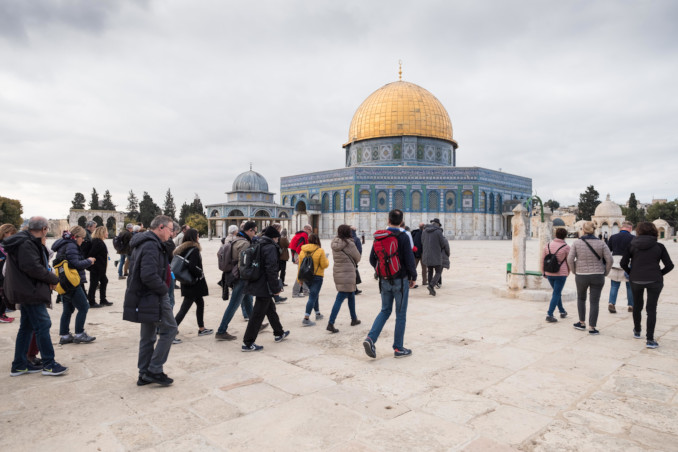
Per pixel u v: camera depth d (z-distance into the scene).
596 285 7.27
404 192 52.84
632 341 6.88
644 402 4.54
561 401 4.56
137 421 4.11
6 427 4.00
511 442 3.70
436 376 5.31
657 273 6.58
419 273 16.14
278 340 6.93
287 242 11.98
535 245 37.69
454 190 52.38
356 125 58.78
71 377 5.36
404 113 55.56
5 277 5.29
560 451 3.55
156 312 4.93
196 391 4.86
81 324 6.93
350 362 5.89
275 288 6.35
